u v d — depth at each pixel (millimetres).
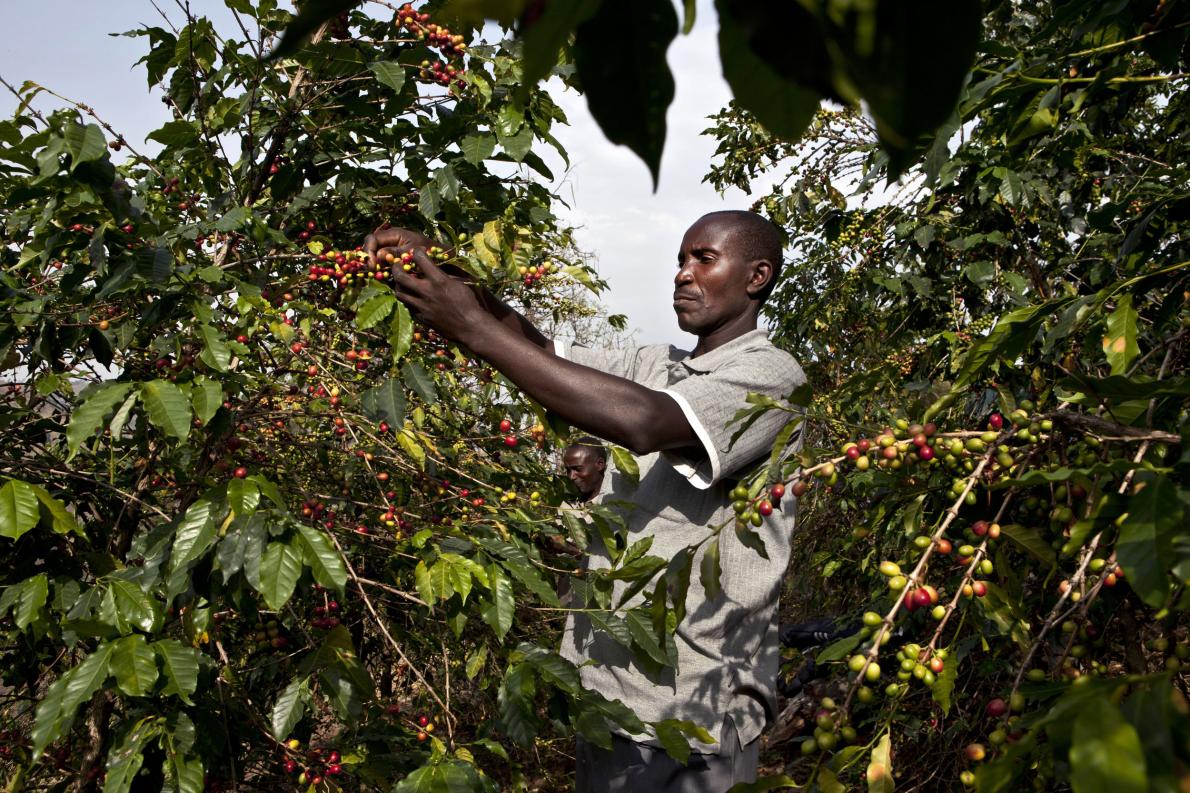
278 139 2104
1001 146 2836
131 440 2088
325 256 1868
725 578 1715
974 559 1109
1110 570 1046
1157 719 548
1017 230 3453
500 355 1582
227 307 1939
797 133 333
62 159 1681
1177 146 2465
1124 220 2850
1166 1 1306
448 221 2191
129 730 1594
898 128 285
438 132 2119
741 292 1979
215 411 1600
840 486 3939
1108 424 1057
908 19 287
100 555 1784
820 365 4410
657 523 1810
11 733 2211
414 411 2070
